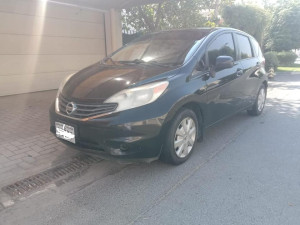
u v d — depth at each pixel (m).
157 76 3.37
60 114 3.47
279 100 7.79
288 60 22.98
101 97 3.20
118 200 2.92
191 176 3.38
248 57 5.38
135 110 3.07
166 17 10.57
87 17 9.56
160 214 2.67
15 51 7.93
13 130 4.98
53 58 8.88
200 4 10.65
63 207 2.82
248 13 15.17
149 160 3.27
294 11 24.23
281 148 4.22
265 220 2.55
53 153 4.05
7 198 2.99
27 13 8.02
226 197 2.92
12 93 8.08
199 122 3.99
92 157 3.93
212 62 4.13
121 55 4.50
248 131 5.02
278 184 3.17
